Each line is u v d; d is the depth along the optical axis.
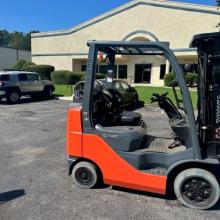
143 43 4.16
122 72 31.23
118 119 4.84
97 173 4.73
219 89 3.89
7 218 3.93
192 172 4.10
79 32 32.62
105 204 4.32
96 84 4.86
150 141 4.95
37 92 18.19
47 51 35.38
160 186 4.25
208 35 3.79
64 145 7.54
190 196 4.18
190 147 4.14
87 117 4.52
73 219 3.91
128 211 4.11
